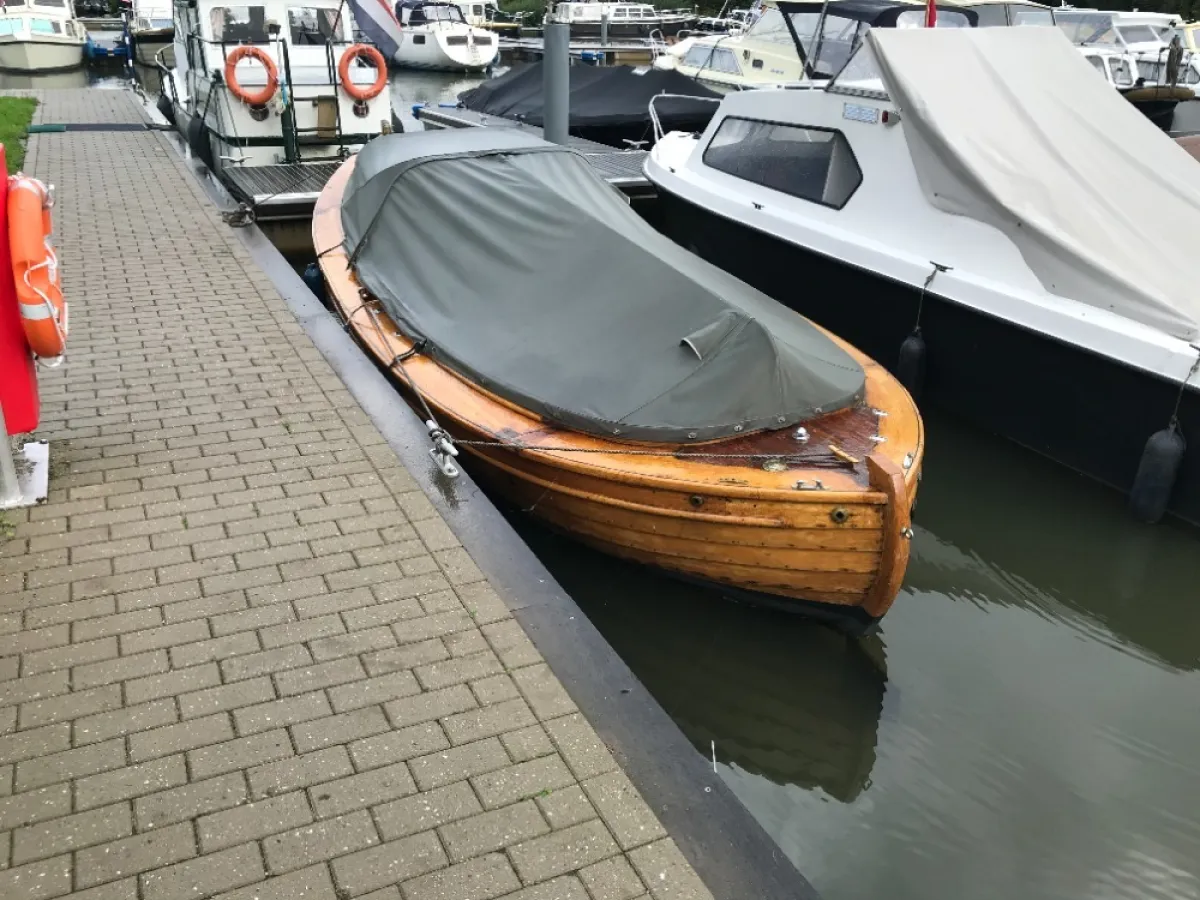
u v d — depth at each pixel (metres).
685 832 2.72
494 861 2.59
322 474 4.48
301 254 9.62
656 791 2.85
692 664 4.99
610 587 5.23
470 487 4.44
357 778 2.82
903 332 7.18
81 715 2.99
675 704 4.69
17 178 3.97
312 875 2.52
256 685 3.16
